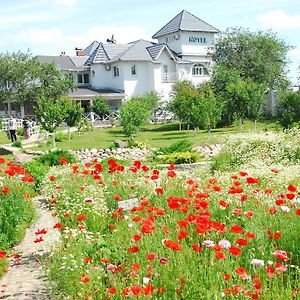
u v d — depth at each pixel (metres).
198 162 18.25
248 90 31.72
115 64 53.78
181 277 4.66
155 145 25.80
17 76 48.59
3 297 5.84
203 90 36.16
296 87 47.19
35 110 30.36
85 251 6.05
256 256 5.29
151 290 4.25
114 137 32.19
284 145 15.55
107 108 46.72
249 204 7.25
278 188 9.71
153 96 44.59
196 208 6.28
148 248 5.53
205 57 58.72
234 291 4.15
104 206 8.83
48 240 8.18
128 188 9.84
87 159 21.62
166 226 6.14
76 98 50.22
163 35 59.56
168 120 44.62
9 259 7.27
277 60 49.59
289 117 30.86
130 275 4.87
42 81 50.00
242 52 49.28
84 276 5.10
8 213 8.34
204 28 58.44
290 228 5.80
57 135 32.28
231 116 35.84
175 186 9.32
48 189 11.93
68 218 8.52
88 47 66.75
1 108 53.56
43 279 6.31
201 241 5.76
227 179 10.44
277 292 4.31
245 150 15.88
